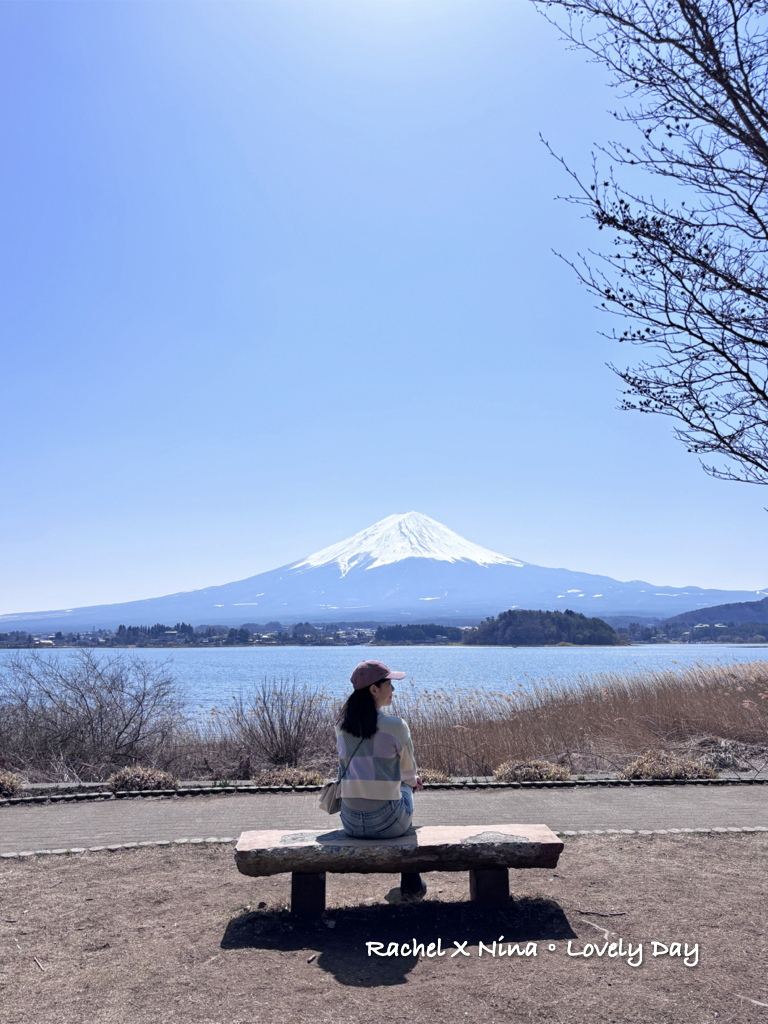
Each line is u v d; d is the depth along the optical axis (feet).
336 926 14.89
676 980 12.34
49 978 12.50
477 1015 11.23
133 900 16.38
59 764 37.17
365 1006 11.54
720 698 47.57
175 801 27.09
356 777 15.55
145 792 28.07
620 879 17.52
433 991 12.04
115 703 41.19
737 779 30.35
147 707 41.98
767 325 15.55
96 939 14.17
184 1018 11.13
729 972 12.60
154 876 18.10
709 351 16.10
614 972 12.69
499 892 15.66
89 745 39.50
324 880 15.46
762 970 12.66
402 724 15.87
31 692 40.55
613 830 22.08
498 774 30.91
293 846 14.96
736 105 14.61
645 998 11.74
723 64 14.66
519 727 43.70
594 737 43.96
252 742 41.96
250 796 27.99
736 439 16.40
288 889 17.08
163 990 12.06
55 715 39.81
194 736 44.62
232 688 106.42
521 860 15.17
